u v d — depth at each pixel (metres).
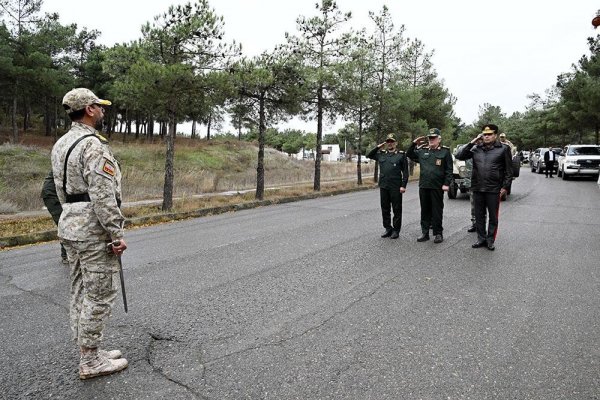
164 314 4.16
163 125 45.62
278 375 2.98
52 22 32.25
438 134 7.33
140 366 3.13
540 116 49.25
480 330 3.69
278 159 38.84
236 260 6.33
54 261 6.70
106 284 2.97
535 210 11.22
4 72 26.75
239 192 16.88
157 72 10.73
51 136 38.03
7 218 10.48
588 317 3.96
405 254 6.52
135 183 17.97
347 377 2.94
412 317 4.00
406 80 26.09
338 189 18.62
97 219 2.88
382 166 7.81
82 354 2.98
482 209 6.91
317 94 17.53
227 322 3.94
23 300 4.72
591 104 26.12
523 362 3.13
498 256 6.35
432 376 2.94
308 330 3.73
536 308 4.20
